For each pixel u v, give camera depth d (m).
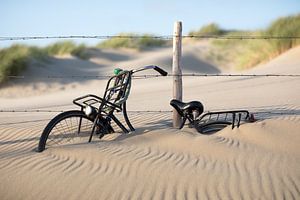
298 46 19.11
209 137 6.19
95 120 6.13
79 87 19.20
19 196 4.52
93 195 4.53
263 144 6.04
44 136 5.78
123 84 6.38
